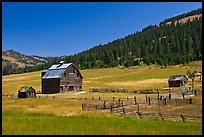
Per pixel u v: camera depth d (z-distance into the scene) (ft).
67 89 344.28
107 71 654.12
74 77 352.28
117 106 169.48
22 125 98.84
